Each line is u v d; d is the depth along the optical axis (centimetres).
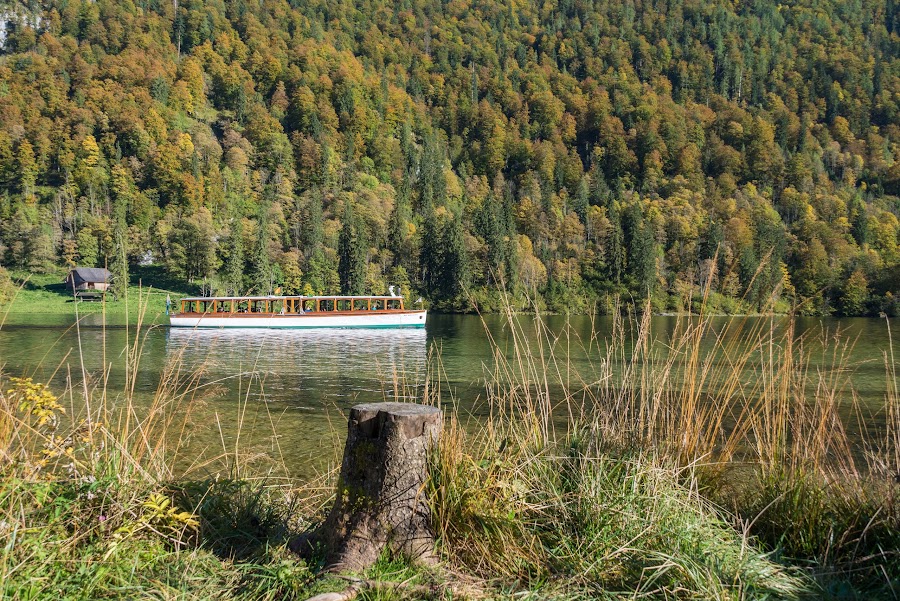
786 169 18600
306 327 5338
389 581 324
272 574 338
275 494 505
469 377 2223
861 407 1432
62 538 341
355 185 17275
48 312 7219
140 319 470
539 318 505
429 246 10625
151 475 436
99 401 468
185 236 10500
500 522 370
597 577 344
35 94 18712
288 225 13950
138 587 317
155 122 17850
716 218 14700
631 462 419
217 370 2373
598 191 18338
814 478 420
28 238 10175
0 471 360
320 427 1206
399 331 5222
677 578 333
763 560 358
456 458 396
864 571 354
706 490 437
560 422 1036
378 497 356
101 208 15125
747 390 1141
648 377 501
